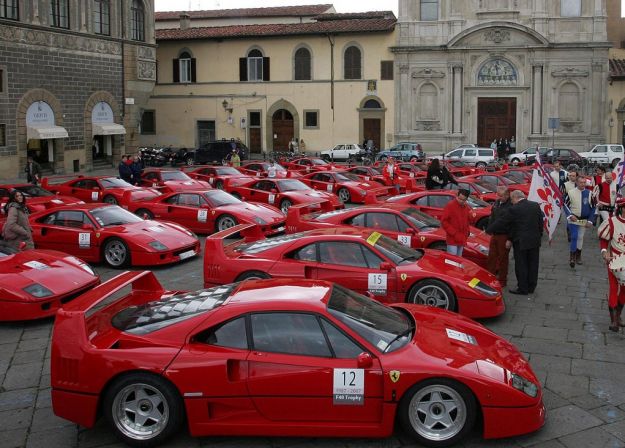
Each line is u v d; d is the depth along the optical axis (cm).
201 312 680
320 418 645
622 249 993
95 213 1516
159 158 4562
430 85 4709
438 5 4653
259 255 1080
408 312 766
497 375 650
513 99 4612
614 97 4500
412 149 4462
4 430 701
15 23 3338
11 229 1296
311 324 662
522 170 2709
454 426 643
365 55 4759
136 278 778
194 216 1853
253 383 641
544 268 1478
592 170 3744
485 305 1026
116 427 654
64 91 3666
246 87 4978
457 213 1269
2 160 3328
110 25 3972
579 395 772
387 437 662
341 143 4866
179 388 642
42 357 916
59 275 1099
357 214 1424
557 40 4509
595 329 1021
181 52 5075
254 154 5022
